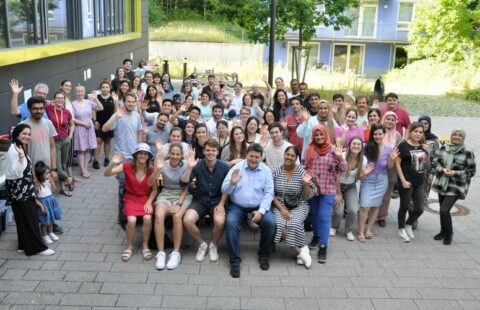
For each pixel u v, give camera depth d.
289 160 6.20
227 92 12.03
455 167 6.86
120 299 5.23
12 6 8.42
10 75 8.32
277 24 17.17
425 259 6.47
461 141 6.80
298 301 5.32
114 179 9.20
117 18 17.70
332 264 6.21
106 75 15.85
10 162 5.83
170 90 14.42
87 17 13.41
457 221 7.95
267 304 5.24
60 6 11.10
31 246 6.07
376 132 6.76
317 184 6.32
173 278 5.70
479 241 7.15
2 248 6.27
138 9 21.22
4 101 8.10
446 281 5.89
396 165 6.95
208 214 6.41
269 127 6.98
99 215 7.46
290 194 6.25
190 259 6.20
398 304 5.35
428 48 29.44
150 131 7.96
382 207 7.47
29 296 5.21
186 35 34.25
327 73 24.89
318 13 18.00
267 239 5.97
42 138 7.02
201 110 9.98
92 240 6.61
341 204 6.91
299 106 8.20
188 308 5.11
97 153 9.80
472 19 28.91
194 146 7.44
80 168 9.73
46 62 10.07
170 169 6.38
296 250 6.19
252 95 11.00
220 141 7.36
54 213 6.46
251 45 32.94
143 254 6.20
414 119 17.38
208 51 32.88
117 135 7.78
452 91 24.31
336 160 6.30
